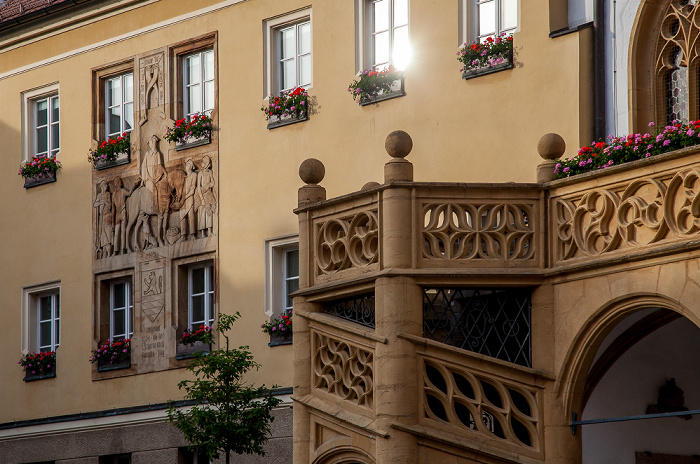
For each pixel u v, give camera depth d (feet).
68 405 88.22
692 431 53.42
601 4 60.95
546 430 46.39
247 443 66.39
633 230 43.78
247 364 67.10
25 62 93.56
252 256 77.77
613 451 52.16
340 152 73.51
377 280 46.60
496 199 46.80
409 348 45.85
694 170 41.34
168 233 82.69
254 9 79.10
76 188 89.10
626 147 46.52
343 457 48.80
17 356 92.48
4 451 91.86
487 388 48.88
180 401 79.82
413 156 69.26
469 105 66.80
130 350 84.38
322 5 75.31
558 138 48.60
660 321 50.37
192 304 82.33
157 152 83.71
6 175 94.43
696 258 41.42
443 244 47.06
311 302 50.55
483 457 45.70
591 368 51.19
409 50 70.08
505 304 48.21
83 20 88.99
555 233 46.68
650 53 58.54
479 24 67.92
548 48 63.10
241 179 78.84
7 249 93.86
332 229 49.62
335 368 49.14
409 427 45.39
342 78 73.82
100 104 88.33
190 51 82.69
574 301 45.80
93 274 87.35
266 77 78.33
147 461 82.12
